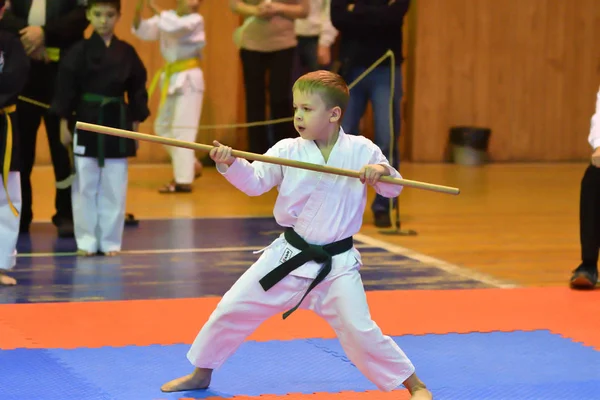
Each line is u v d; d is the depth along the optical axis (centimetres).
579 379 555
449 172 1667
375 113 1070
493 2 1806
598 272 854
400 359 485
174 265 873
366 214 1204
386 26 1054
